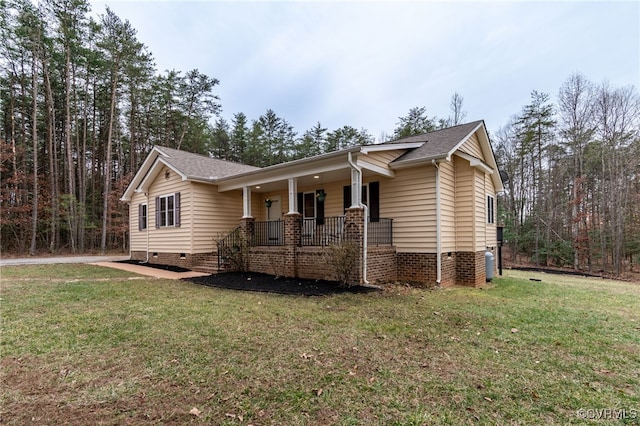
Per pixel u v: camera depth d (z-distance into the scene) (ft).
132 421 7.12
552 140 67.51
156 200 43.60
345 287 23.84
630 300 21.70
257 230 35.14
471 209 28.50
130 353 11.03
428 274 26.84
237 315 16.03
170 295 21.20
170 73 82.89
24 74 68.23
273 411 7.55
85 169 72.28
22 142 69.26
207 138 88.53
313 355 10.94
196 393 8.36
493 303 19.81
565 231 63.52
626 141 53.57
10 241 68.23
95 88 74.64
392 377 9.36
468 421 7.27
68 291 22.00
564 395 8.44
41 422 7.07
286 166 28.89
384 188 29.96
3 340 12.17
